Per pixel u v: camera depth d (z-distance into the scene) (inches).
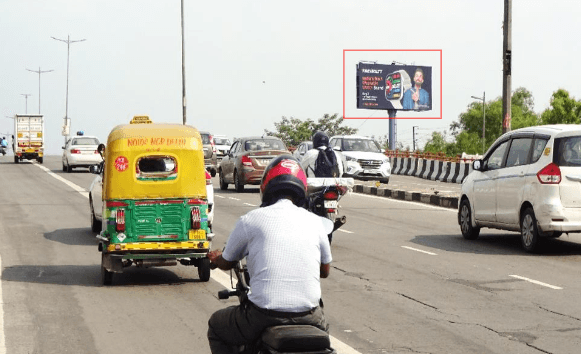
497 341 350.0
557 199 588.7
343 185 606.5
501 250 627.5
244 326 215.8
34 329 375.2
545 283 485.1
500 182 642.2
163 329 375.6
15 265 562.3
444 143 5802.2
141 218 489.1
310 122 4082.2
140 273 536.4
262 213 218.5
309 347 198.2
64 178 1526.8
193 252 494.6
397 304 426.9
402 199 1154.0
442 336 358.6
